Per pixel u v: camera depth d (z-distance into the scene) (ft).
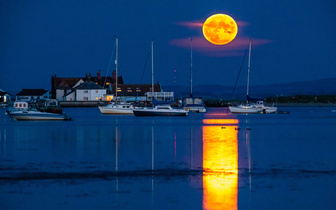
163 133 432.25
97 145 328.08
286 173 211.82
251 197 167.22
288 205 157.99
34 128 499.51
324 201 162.30
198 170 219.41
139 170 220.23
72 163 242.78
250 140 363.35
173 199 165.17
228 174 209.46
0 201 163.12
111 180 197.06
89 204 159.43
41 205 158.20
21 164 240.12
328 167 227.20
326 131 458.50
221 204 159.12
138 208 155.02
